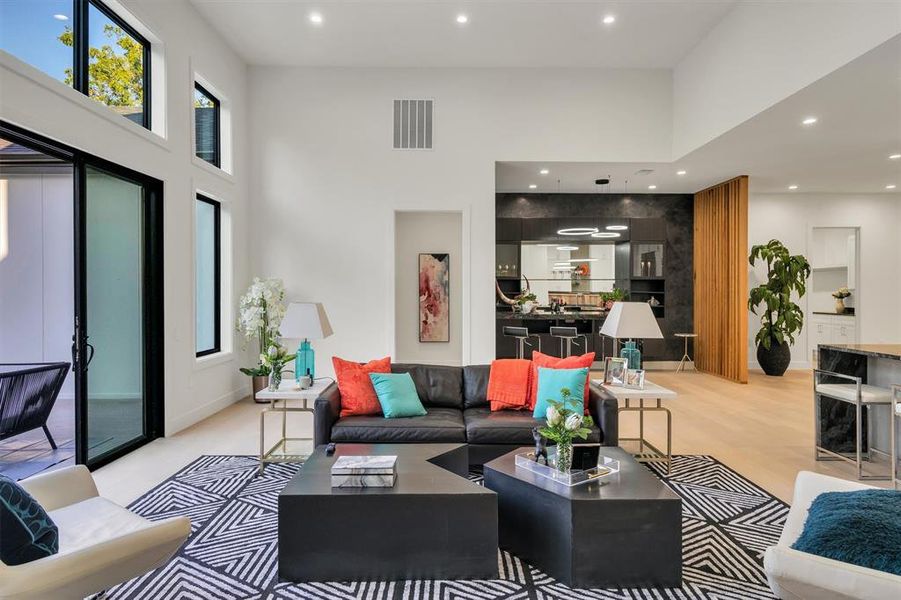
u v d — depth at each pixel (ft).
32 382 11.76
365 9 15.96
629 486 7.31
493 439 10.89
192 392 15.51
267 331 18.43
